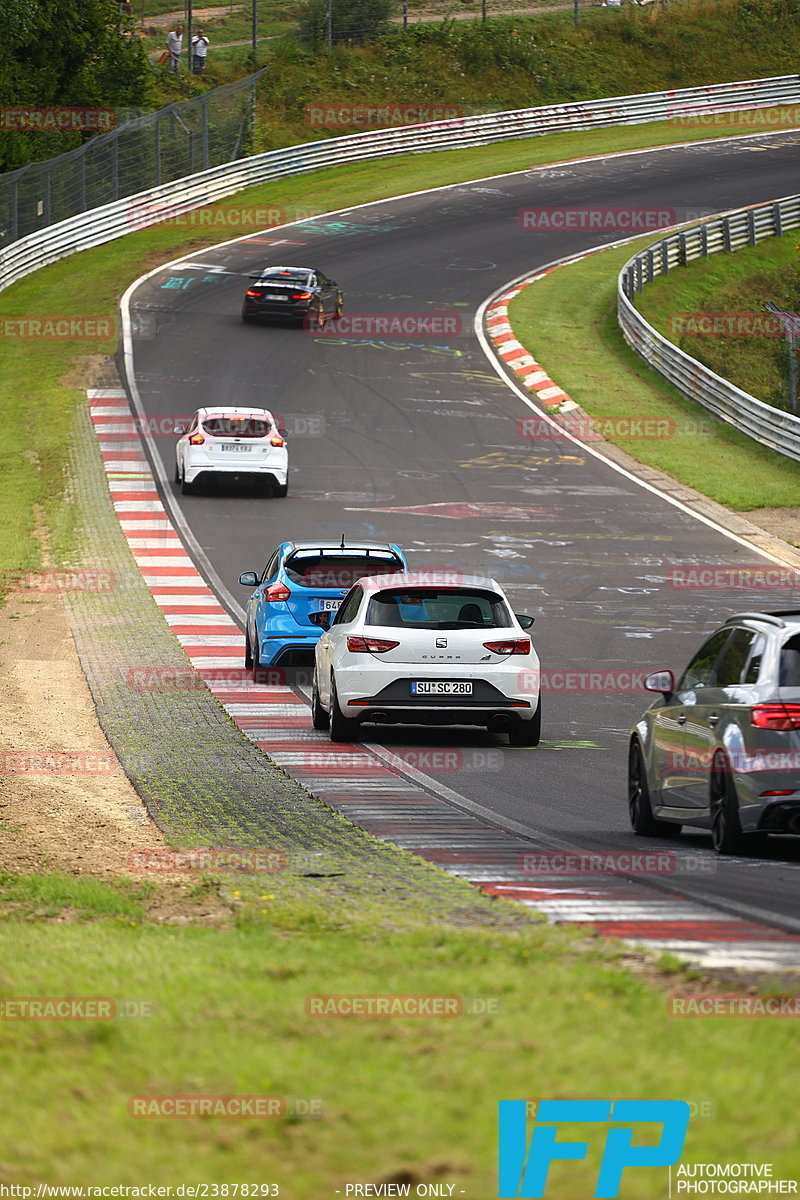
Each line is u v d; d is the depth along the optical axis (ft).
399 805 145.59
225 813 139.23
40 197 652.89
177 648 247.50
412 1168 47.32
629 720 204.85
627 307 552.00
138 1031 62.13
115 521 351.87
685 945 81.35
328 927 88.99
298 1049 58.54
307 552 225.35
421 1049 57.77
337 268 640.17
